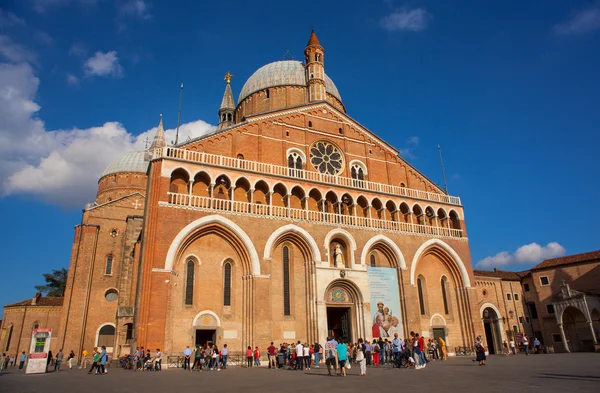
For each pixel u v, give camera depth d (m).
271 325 37.97
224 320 37.12
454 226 53.50
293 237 42.03
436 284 49.69
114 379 25.50
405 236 47.84
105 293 55.97
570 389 16.34
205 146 41.88
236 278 38.75
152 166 38.25
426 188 54.44
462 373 24.83
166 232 35.69
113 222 59.62
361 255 44.31
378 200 48.41
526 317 57.31
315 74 54.44
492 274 59.19
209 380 23.86
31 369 33.22
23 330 56.88
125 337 41.81
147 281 34.09
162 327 33.22
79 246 56.25
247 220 39.53
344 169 49.59
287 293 40.75
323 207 44.31
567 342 52.66
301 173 46.59
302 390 18.53
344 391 17.80
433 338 46.94
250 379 24.16
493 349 52.72
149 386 21.16
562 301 51.78
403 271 46.12
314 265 41.50
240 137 44.16
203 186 40.69
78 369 40.44
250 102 63.84
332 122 51.19
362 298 42.97
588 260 53.41
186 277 36.81
